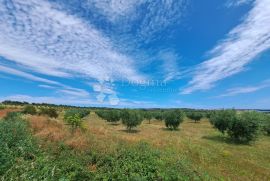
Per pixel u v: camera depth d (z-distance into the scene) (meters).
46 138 11.66
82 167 7.57
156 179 7.18
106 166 8.14
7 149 7.71
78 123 16.61
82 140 10.90
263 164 14.43
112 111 43.44
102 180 7.05
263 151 18.61
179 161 9.61
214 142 22.28
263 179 11.46
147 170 7.75
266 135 29.72
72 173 6.93
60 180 6.19
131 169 7.70
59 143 10.23
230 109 26.42
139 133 27.67
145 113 49.25
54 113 36.78
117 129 32.78
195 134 28.36
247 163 14.28
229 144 21.66
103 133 16.97
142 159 8.99
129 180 6.82
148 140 18.33
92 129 17.94
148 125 42.66
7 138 9.04
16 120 17.05
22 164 7.11
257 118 23.22
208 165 12.92
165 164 8.71
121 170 7.60
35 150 9.09
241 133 23.05
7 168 6.49
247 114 23.83
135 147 11.06
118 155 9.20
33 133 13.15
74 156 8.81
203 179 8.55
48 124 17.08
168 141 19.41
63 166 7.55
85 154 9.29
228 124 24.23
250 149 19.36
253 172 12.45
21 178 6.05
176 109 34.97
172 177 7.37
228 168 12.81
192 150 16.12
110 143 11.41
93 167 8.05
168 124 34.38
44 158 8.14
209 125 42.50
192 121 54.19
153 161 8.70
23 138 10.13
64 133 12.68
